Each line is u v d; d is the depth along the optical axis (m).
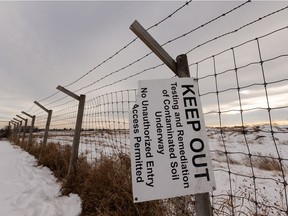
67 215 2.71
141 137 1.41
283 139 11.52
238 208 2.78
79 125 4.05
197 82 1.53
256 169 6.10
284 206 2.85
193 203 2.06
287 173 5.36
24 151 10.10
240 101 1.57
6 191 3.64
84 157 4.06
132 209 2.33
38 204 3.06
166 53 1.58
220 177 4.97
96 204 2.65
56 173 4.59
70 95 4.15
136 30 1.53
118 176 2.72
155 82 1.49
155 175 1.35
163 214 2.13
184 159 1.38
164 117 1.44
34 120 10.53
